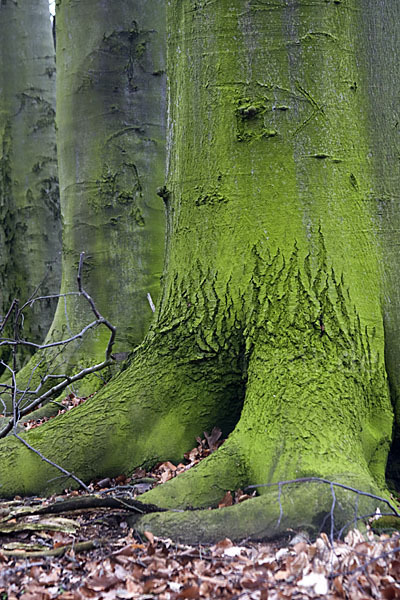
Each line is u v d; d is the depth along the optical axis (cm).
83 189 750
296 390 394
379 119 453
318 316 418
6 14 1027
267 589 277
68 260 757
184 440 443
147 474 432
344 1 447
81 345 719
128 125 752
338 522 327
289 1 444
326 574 285
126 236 740
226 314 445
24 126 1032
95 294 732
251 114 445
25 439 441
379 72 454
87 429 442
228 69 454
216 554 317
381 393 418
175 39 485
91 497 357
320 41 442
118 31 750
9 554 320
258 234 443
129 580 292
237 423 431
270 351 419
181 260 470
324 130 441
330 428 377
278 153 444
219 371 448
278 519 333
